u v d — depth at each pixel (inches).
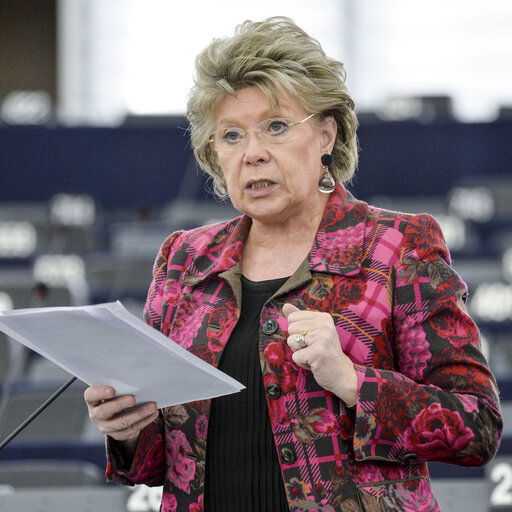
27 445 396.8
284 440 185.2
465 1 971.9
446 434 181.6
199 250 207.9
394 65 976.3
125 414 187.8
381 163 795.4
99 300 583.5
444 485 333.1
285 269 199.3
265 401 188.9
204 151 206.4
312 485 182.9
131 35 981.2
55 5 992.9
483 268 623.8
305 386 186.2
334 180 206.7
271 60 193.5
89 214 776.3
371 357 187.8
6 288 542.6
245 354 191.9
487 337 515.5
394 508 182.9
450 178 794.2
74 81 987.3
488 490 324.5
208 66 197.2
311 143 197.5
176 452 195.2
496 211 741.3
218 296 199.8
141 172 807.7
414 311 189.6
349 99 200.1
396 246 194.1
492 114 893.2
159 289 208.8
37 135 810.2
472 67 971.3
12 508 325.4
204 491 191.6
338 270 192.2
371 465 184.7
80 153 809.5
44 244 716.7
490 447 186.1
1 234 714.2
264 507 186.7
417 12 976.9
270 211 195.0
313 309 190.4
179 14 976.3
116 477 201.9
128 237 701.3
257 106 194.1
